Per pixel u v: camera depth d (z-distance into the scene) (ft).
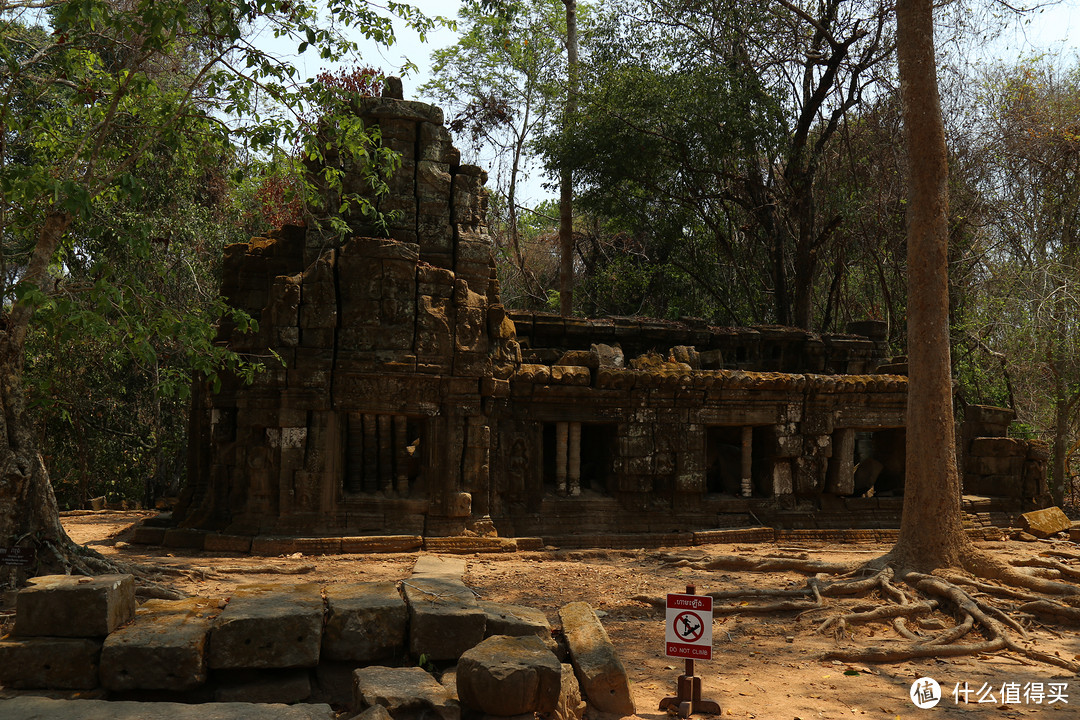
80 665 19.25
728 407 55.36
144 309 31.35
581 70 80.59
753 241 93.91
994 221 86.22
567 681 19.76
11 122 33.63
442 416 48.29
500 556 45.96
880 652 27.66
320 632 20.66
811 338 63.00
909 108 38.96
